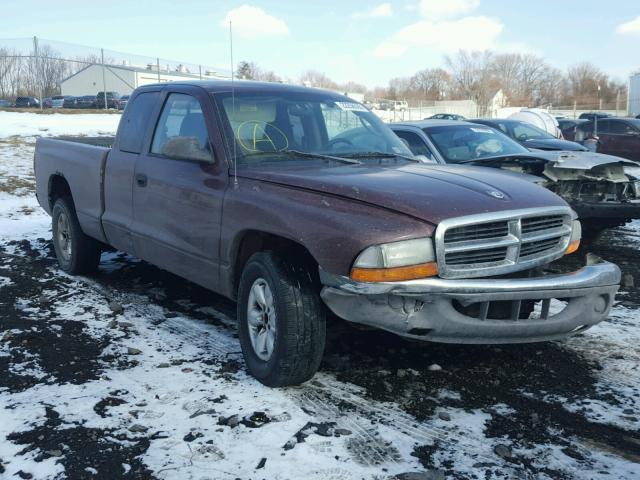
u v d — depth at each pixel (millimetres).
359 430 3424
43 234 8883
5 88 34562
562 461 3141
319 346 3811
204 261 4543
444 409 3672
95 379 4078
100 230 5969
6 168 14492
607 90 79312
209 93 4840
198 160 4500
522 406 3709
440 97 80625
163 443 3301
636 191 7234
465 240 3533
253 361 4051
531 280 3623
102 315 5352
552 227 3982
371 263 3354
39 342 4715
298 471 3045
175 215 4797
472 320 3578
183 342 4742
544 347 4605
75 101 35875
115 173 5621
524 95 78938
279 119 4840
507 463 3119
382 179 3916
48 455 3182
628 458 3168
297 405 3709
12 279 6523
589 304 3881
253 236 4207
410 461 3129
